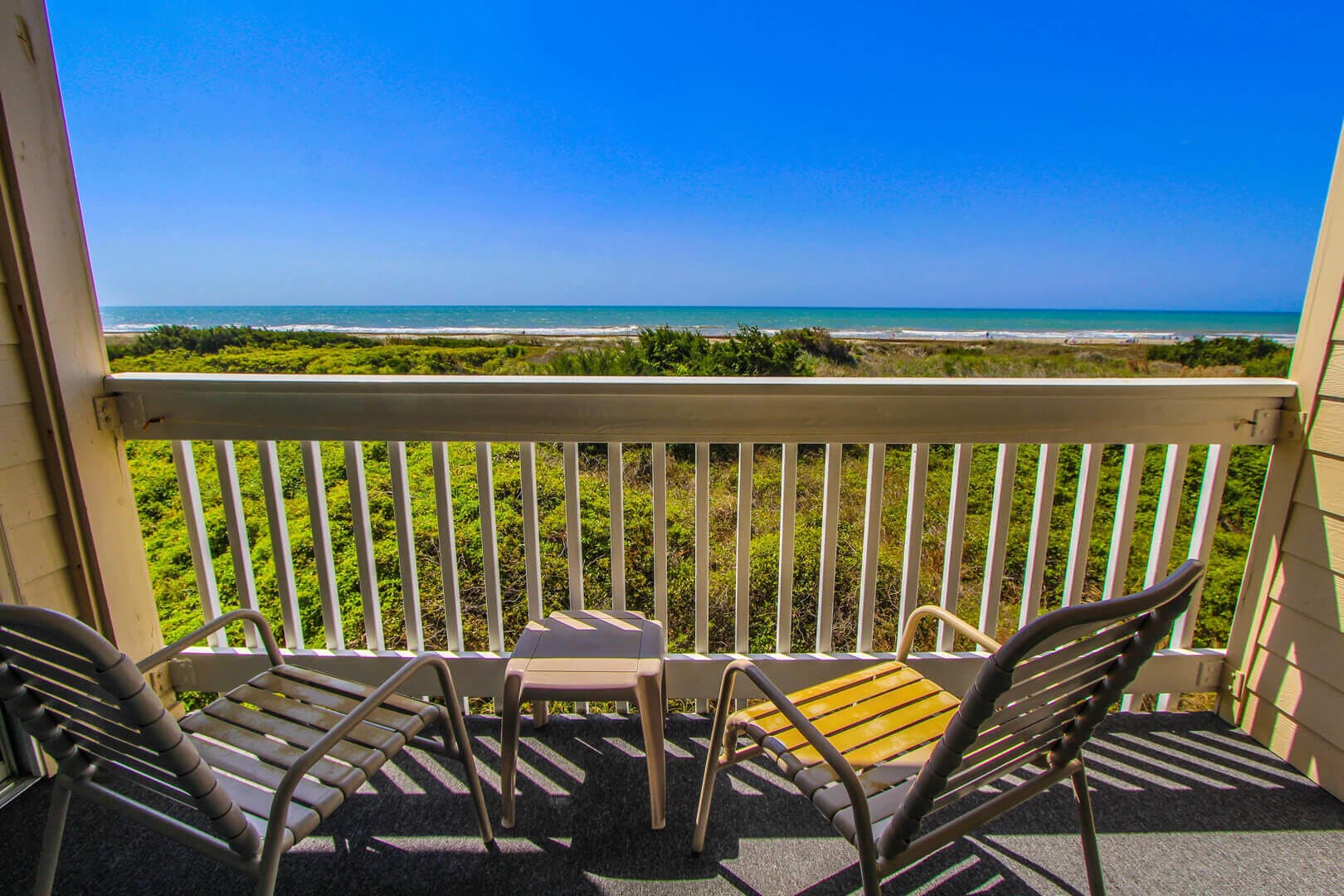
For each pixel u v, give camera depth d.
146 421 1.63
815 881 1.30
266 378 1.56
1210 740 1.73
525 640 1.46
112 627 1.64
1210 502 1.69
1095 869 1.13
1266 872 1.32
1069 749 1.03
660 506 1.65
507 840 1.40
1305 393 1.55
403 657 1.78
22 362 1.43
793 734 1.18
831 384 1.52
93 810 1.48
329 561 1.75
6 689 0.85
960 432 1.60
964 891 1.28
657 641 1.46
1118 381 1.55
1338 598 1.48
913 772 1.09
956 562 1.72
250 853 0.90
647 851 1.37
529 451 1.61
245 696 1.30
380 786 1.57
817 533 4.95
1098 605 0.69
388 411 1.59
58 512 1.53
